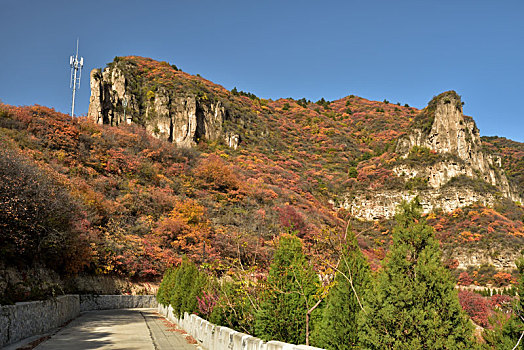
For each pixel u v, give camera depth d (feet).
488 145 438.81
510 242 184.03
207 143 284.20
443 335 12.62
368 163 303.27
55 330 41.73
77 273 82.02
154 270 104.47
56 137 146.61
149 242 113.09
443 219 227.61
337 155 336.29
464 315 12.91
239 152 281.74
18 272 49.08
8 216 50.70
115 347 30.76
